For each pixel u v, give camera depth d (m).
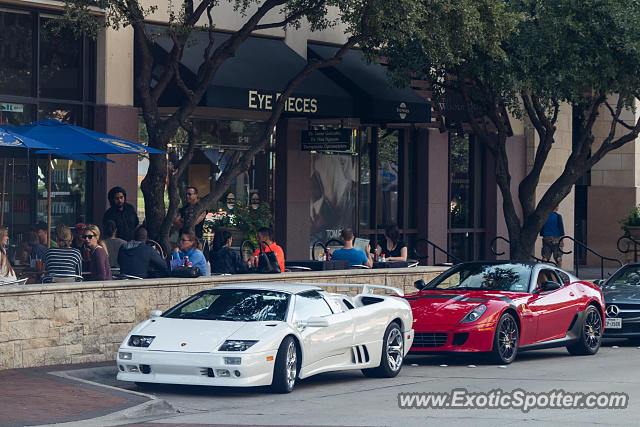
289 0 23.38
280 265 21.70
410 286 24.12
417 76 29.12
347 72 28.48
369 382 16.41
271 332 14.65
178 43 21.75
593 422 12.45
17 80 23.69
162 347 14.39
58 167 24.06
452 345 18.34
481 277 20.41
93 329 17.44
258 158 29.12
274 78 26.19
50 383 14.78
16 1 23.33
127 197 25.12
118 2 21.16
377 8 21.06
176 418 12.81
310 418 12.77
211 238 26.80
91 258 18.53
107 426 12.20
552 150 38.16
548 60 25.33
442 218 34.62
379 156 33.06
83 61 24.77
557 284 19.75
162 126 21.58
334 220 31.56
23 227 23.17
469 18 22.05
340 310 16.25
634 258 37.56
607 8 24.77
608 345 23.41
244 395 14.81
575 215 46.50
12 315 16.16
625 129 45.25
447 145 34.84
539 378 16.80
